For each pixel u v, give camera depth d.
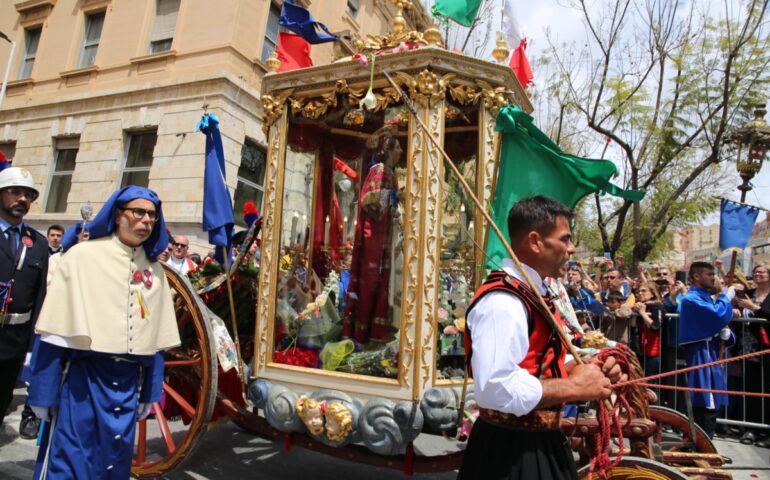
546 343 1.78
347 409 2.73
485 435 1.80
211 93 10.69
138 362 2.61
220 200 3.46
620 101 10.95
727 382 5.50
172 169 10.70
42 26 13.86
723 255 13.01
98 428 2.42
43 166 12.64
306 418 2.80
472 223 3.05
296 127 3.48
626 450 2.55
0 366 3.54
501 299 1.69
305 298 3.51
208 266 3.99
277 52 3.79
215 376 3.04
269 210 3.37
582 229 17.78
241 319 4.05
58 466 2.34
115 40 12.41
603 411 2.04
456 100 2.99
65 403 2.41
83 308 2.37
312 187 3.69
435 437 4.76
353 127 3.46
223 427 4.66
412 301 2.79
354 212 3.51
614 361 1.93
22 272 3.62
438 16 3.19
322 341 3.31
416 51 2.89
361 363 2.96
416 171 2.88
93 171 11.77
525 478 1.67
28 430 4.03
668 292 6.21
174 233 10.38
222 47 10.94
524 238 1.90
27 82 13.38
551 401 1.60
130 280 2.59
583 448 2.68
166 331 2.73
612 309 5.69
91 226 2.60
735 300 5.42
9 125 13.30
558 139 11.55
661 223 11.41
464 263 3.04
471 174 3.10
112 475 2.45
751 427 5.17
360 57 3.01
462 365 2.96
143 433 3.34
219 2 11.26
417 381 2.70
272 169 3.40
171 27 11.99
